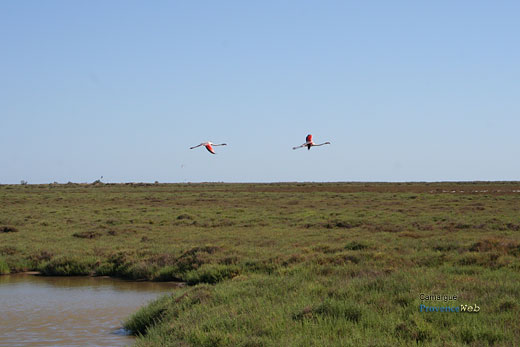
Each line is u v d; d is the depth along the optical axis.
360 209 53.47
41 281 25.06
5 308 18.83
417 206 55.88
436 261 21.03
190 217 48.00
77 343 14.31
